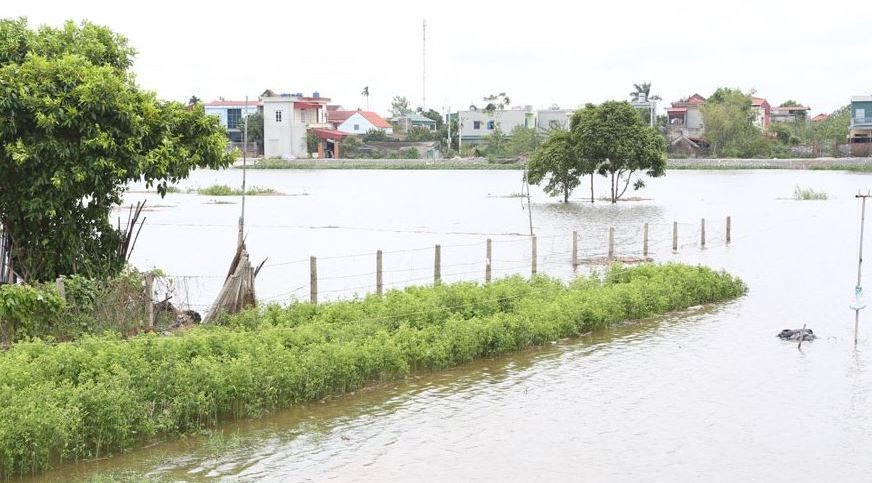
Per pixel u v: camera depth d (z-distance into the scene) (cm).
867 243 3812
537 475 1238
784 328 2127
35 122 1748
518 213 5209
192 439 1353
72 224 1864
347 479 1217
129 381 1335
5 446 1161
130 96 1833
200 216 4925
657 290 2309
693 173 9694
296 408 1508
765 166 10181
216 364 1428
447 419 1465
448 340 1770
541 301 2094
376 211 5338
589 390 1627
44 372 1343
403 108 16212
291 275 2816
